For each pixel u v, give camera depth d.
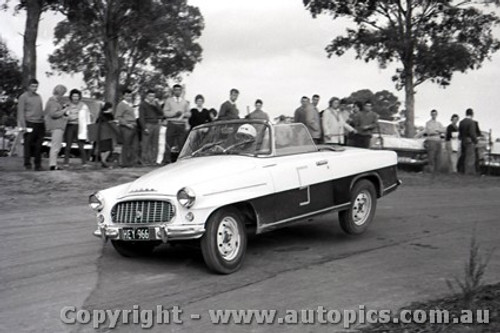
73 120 13.95
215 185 6.69
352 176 8.38
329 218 10.05
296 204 7.58
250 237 8.66
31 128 13.06
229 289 6.17
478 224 9.78
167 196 6.61
